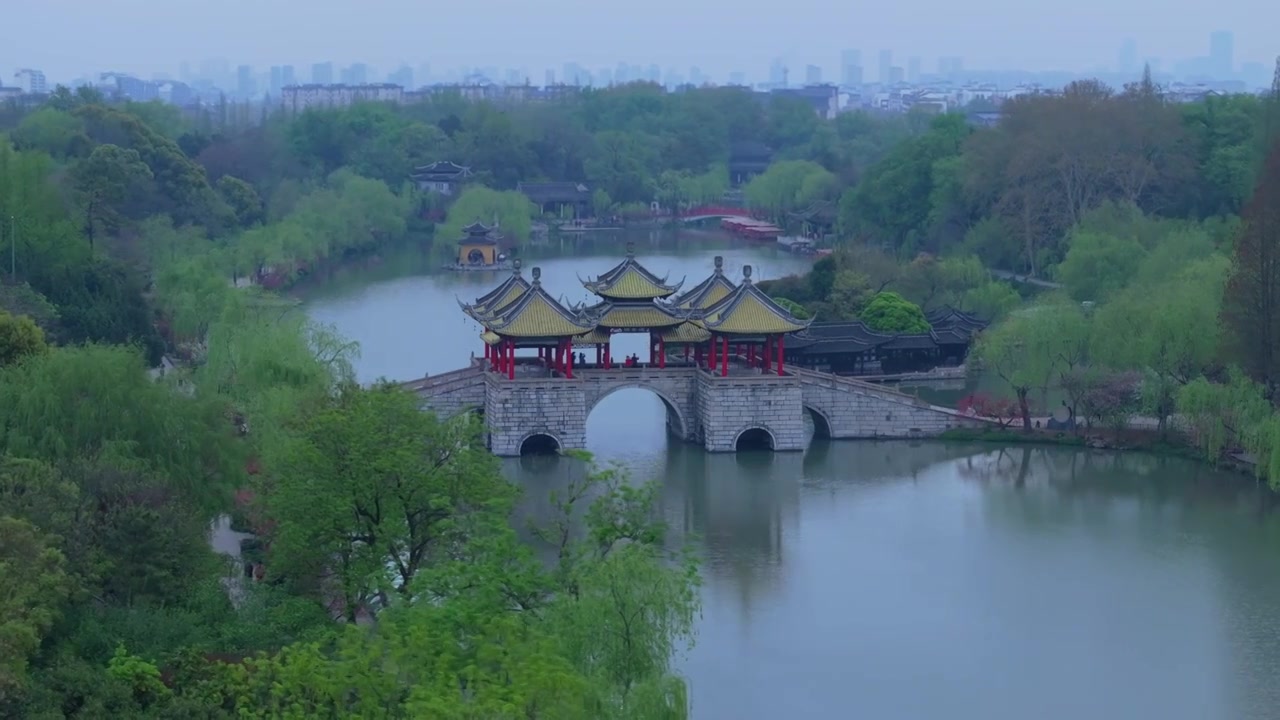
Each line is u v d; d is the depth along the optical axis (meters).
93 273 183.88
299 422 109.12
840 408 168.88
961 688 102.56
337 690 72.19
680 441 169.12
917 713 98.88
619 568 83.81
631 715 77.31
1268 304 157.50
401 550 95.62
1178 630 112.31
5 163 191.62
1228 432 156.00
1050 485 151.38
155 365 181.75
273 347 145.12
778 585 121.44
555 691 69.88
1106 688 102.62
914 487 150.50
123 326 176.38
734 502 144.88
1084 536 134.25
